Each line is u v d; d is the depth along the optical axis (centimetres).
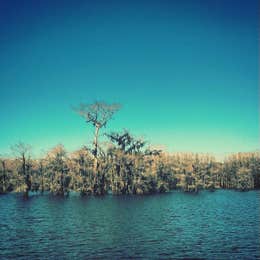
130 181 11000
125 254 3462
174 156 13550
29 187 10450
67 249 3688
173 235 4347
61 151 10694
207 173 14262
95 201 8838
